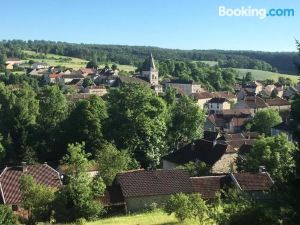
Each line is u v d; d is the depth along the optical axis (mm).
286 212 20719
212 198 52500
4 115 98375
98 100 82812
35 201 45844
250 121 125562
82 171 52156
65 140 81375
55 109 105500
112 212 51031
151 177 54156
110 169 63562
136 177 53812
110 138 79375
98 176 57094
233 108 159375
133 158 77312
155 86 197625
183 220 40281
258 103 158875
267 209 21172
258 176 54656
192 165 66312
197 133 97438
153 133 80750
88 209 45719
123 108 81312
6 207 41375
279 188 21297
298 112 21594
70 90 184500
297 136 21469
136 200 51781
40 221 45656
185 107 97188
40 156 85875
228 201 27219
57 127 87688
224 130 124250
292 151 21531
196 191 53156
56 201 45656
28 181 47812
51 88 109438
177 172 55344
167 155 78250
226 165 70625
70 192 45938
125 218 45562
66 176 56656
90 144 78688
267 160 57719
